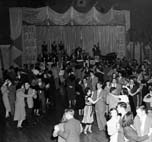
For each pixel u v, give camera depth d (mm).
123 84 10812
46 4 21094
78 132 6297
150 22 22500
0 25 19672
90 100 9641
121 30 22266
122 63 18062
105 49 22344
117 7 22250
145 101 9188
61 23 21109
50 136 9594
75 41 21922
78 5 21828
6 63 19438
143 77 12461
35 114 12164
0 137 9727
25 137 9609
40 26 20953
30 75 14047
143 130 6121
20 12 19797
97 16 21688
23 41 20109
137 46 22453
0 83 16344
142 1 22422
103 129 9914
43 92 12461
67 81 13414
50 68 16828
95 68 14758
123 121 5855
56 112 12625
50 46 21328
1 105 14500
